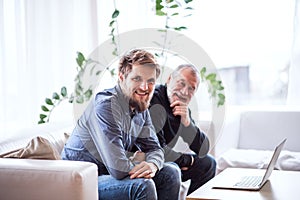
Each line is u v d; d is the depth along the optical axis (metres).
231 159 3.14
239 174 2.52
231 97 4.14
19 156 2.13
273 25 3.98
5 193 1.98
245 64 4.07
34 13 3.11
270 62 4.02
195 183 2.79
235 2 4.03
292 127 3.59
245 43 4.05
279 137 3.62
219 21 4.05
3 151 2.29
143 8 4.01
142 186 2.12
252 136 3.69
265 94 4.07
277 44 3.99
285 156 3.11
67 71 3.41
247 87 4.10
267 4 3.98
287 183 2.33
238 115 3.68
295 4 3.78
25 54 3.05
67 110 3.41
